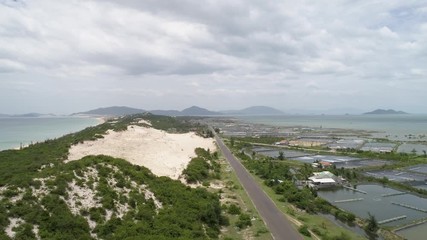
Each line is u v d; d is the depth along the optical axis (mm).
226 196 85188
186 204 67188
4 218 45250
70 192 56750
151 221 56375
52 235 45500
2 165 78375
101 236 49375
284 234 61406
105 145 126562
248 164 130500
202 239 53344
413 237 67688
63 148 107750
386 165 144875
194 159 122188
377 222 73438
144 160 116188
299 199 84250
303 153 185250
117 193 61969
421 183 115125
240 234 61250
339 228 68750
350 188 106938
